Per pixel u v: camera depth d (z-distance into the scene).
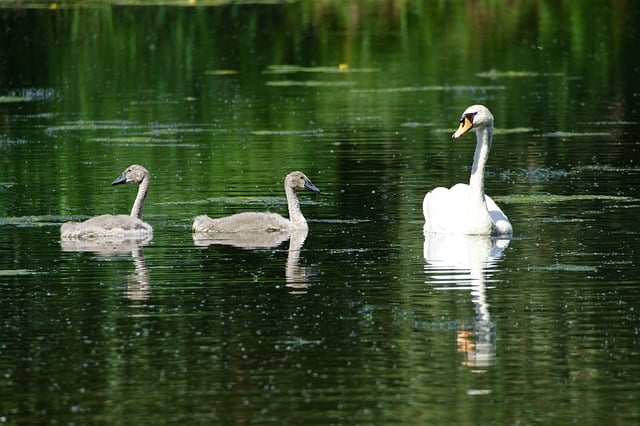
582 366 12.23
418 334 13.23
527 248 17.33
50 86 36.31
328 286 15.27
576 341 12.98
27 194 21.86
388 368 12.18
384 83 36.47
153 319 13.89
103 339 13.16
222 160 25.14
